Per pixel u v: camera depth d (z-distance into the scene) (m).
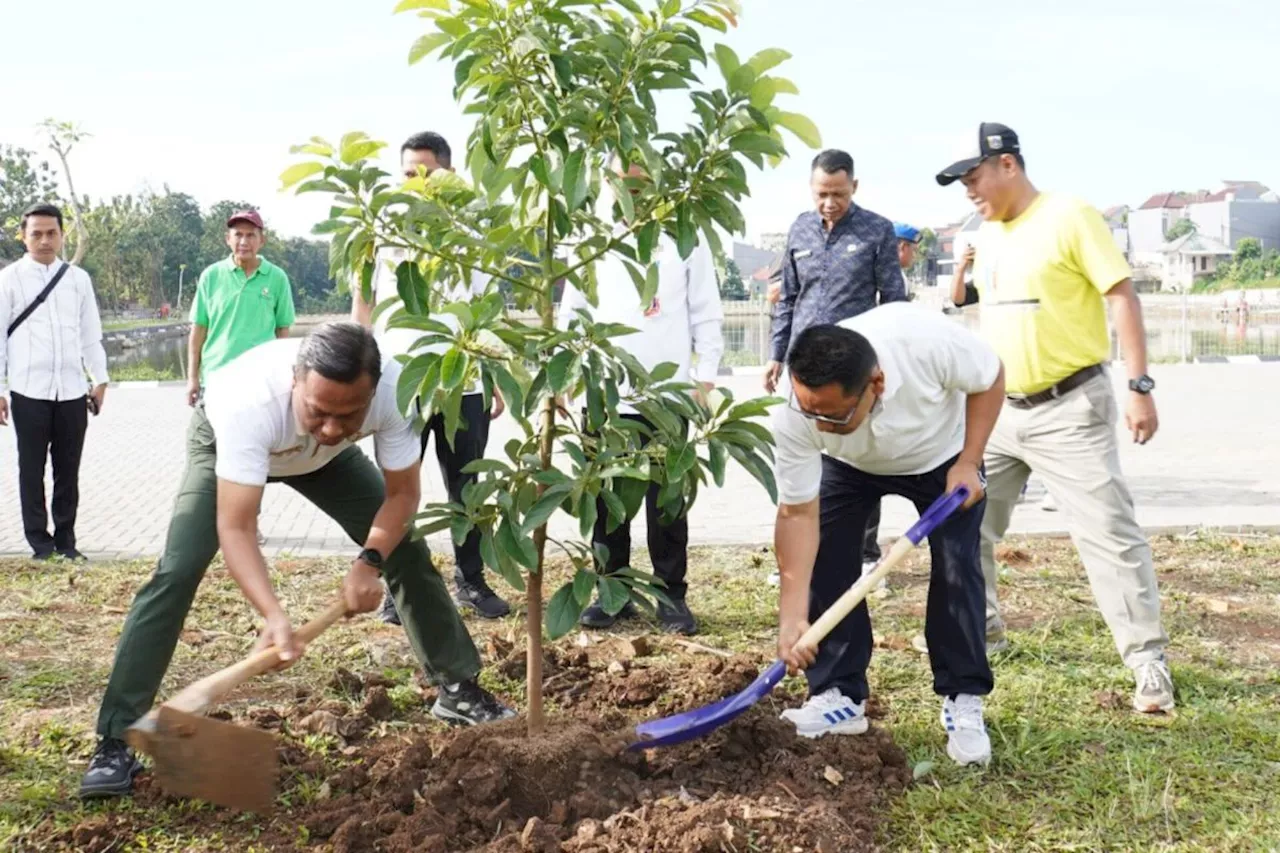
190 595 4.08
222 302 7.95
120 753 4.01
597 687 5.08
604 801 3.87
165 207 81.12
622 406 5.93
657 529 5.93
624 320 5.93
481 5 3.61
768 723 4.30
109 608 6.32
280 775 4.15
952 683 4.38
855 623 4.51
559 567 7.28
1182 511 8.72
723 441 3.77
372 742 4.50
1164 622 5.98
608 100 3.64
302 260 89.94
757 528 8.62
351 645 5.71
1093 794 4.08
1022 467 5.26
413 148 6.30
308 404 3.50
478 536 6.22
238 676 3.54
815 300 6.83
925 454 4.34
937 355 4.12
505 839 3.65
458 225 3.97
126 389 22.14
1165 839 3.77
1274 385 18.38
